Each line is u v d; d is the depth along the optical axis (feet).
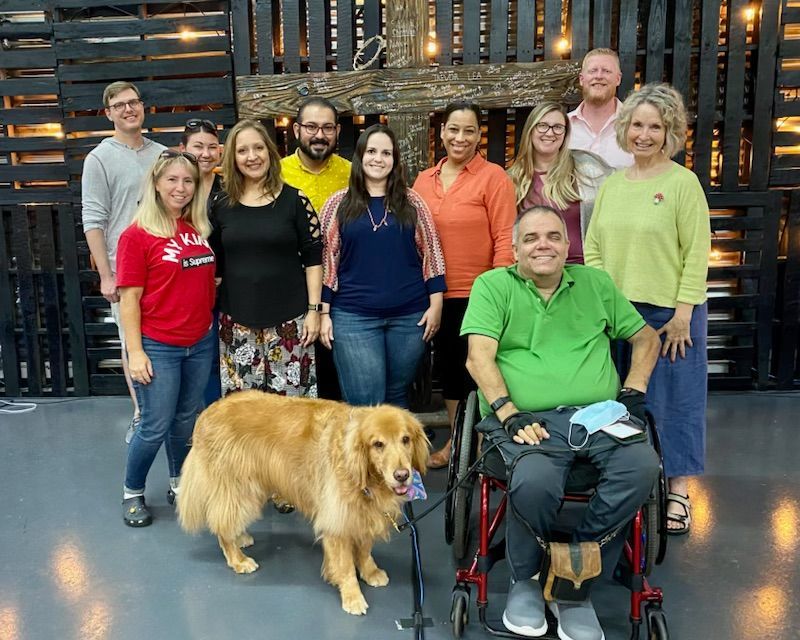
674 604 7.75
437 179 10.78
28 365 15.80
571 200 10.34
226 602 7.90
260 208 9.45
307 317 9.84
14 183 15.30
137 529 9.67
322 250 9.89
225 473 8.22
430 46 14.37
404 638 7.22
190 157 8.94
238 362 9.80
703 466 9.38
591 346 7.85
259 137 9.20
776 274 14.65
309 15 13.78
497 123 14.25
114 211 12.09
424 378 13.84
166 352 9.09
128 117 11.89
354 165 9.60
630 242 9.01
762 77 13.94
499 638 7.19
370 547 8.21
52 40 14.58
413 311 10.12
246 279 9.49
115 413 14.70
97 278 15.28
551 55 13.79
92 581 8.34
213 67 14.52
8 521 9.92
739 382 15.20
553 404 7.65
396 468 6.98
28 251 15.34
